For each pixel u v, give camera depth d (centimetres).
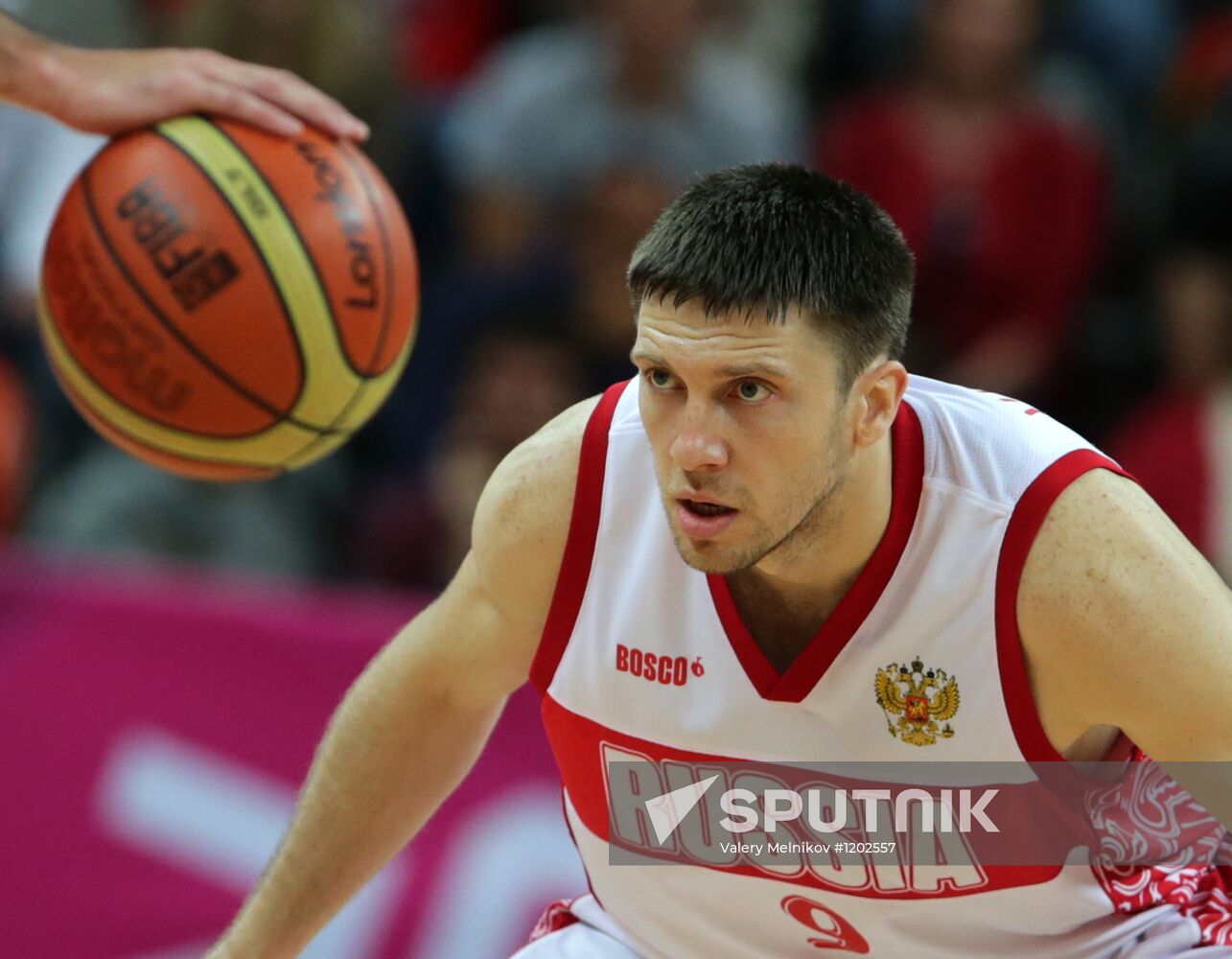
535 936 1088
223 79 997
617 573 873
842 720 852
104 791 1562
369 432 2044
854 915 923
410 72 2427
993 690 828
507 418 1933
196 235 956
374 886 1541
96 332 966
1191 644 788
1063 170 2225
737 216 755
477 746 980
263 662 1586
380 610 1609
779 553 820
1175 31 2588
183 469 1017
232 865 1555
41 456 2052
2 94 983
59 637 1580
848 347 766
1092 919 933
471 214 2272
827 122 2381
